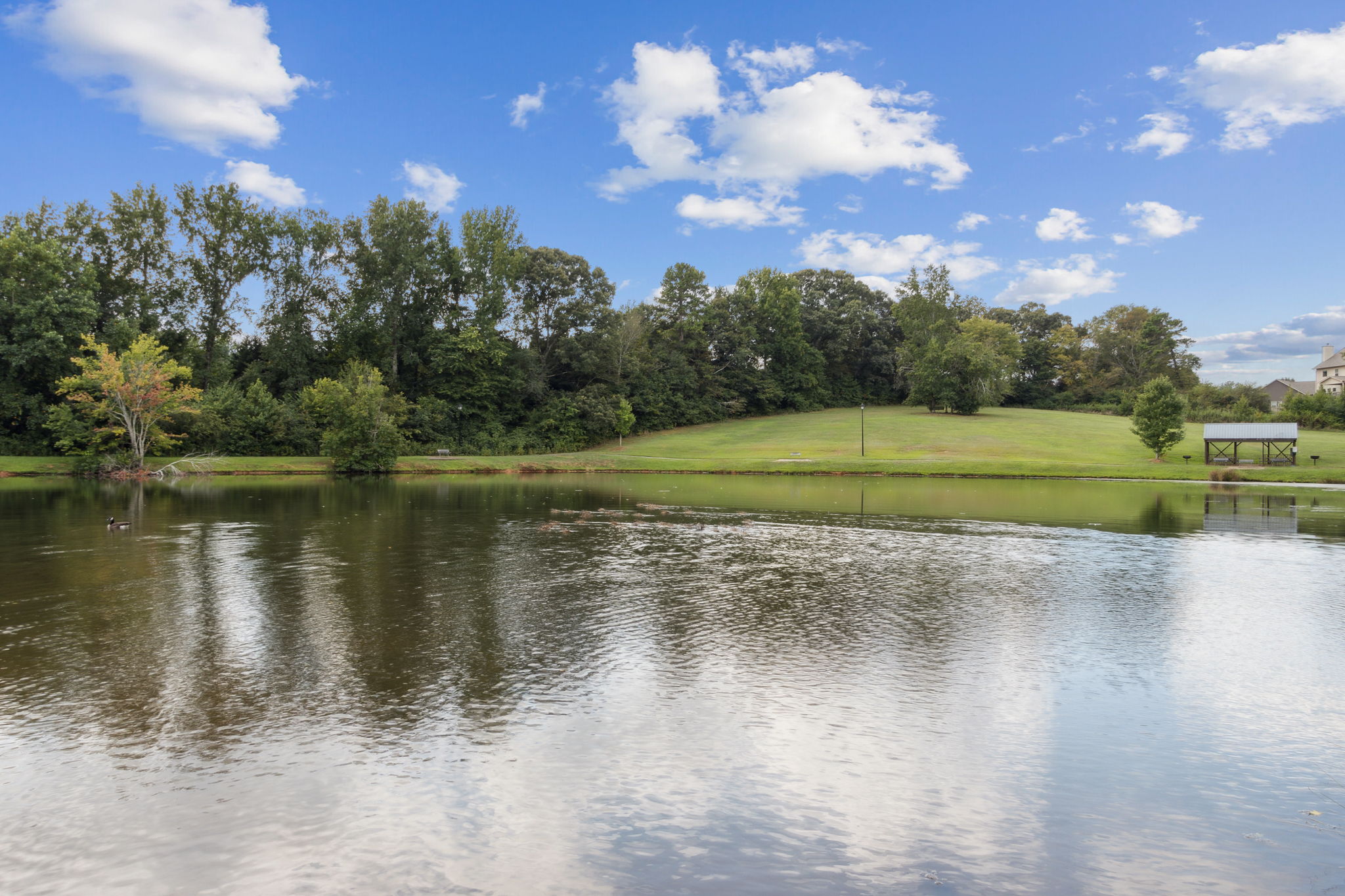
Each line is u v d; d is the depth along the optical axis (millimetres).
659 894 4574
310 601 11805
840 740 6816
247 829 5266
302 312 63000
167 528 20094
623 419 69625
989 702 7785
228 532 19547
